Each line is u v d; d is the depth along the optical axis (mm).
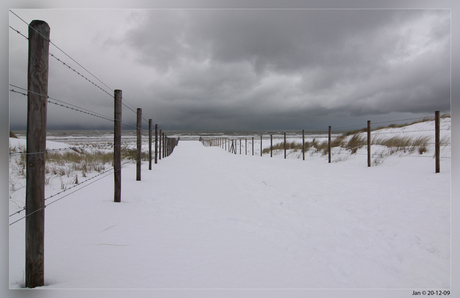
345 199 6602
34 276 2771
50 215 4961
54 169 9953
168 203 6418
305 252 3838
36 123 2736
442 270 3352
